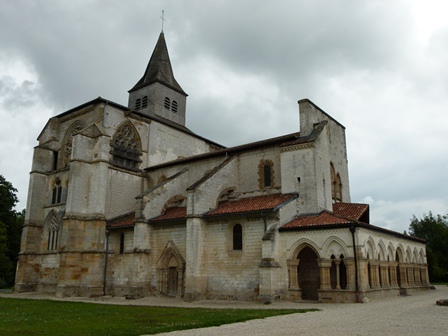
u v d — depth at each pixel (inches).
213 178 1443.2
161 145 2010.3
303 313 804.6
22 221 2583.7
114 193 1700.3
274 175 1469.0
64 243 1512.1
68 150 1894.7
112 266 1542.8
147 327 619.2
